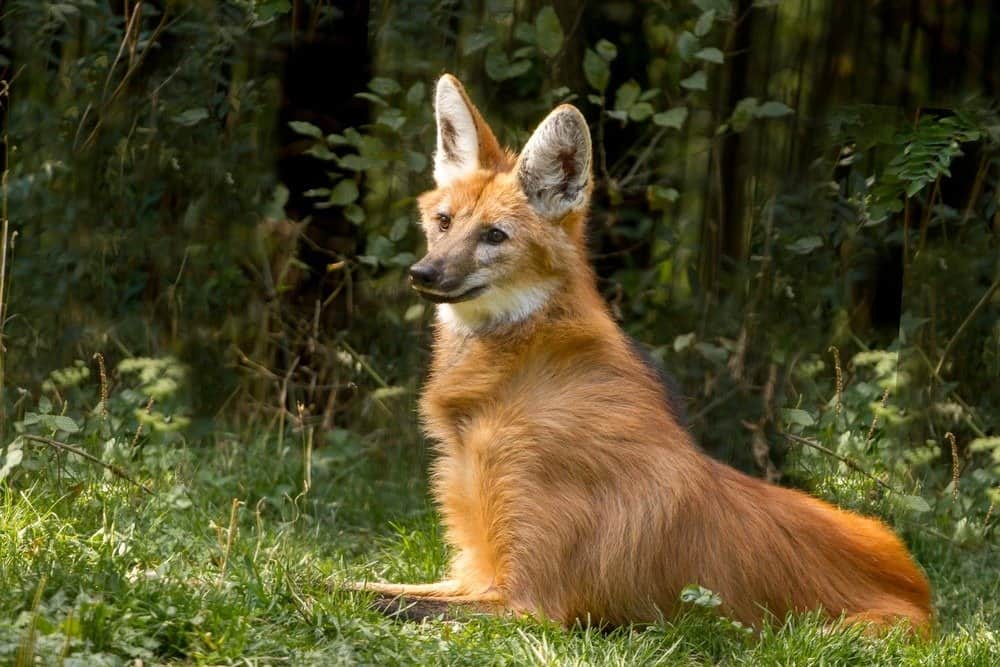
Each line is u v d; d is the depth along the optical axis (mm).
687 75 11586
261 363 11445
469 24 11656
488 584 7070
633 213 12062
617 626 6918
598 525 6816
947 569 9023
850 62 11648
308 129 10586
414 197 11250
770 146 11477
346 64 11484
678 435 7094
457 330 7414
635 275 11500
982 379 10711
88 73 10758
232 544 7215
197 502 8625
